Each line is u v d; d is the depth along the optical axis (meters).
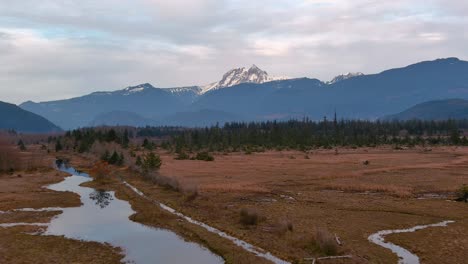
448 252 36.72
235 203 59.69
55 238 42.97
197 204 59.09
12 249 38.91
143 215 53.19
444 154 153.25
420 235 42.25
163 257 36.88
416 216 51.12
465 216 51.12
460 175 89.31
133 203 62.72
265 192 68.75
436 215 51.56
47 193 72.94
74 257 36.88
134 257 36.91
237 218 49.44
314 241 38.38
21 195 70.12
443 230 44.22
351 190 71.69
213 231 44.72
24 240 42.03
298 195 66.44
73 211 57.31
